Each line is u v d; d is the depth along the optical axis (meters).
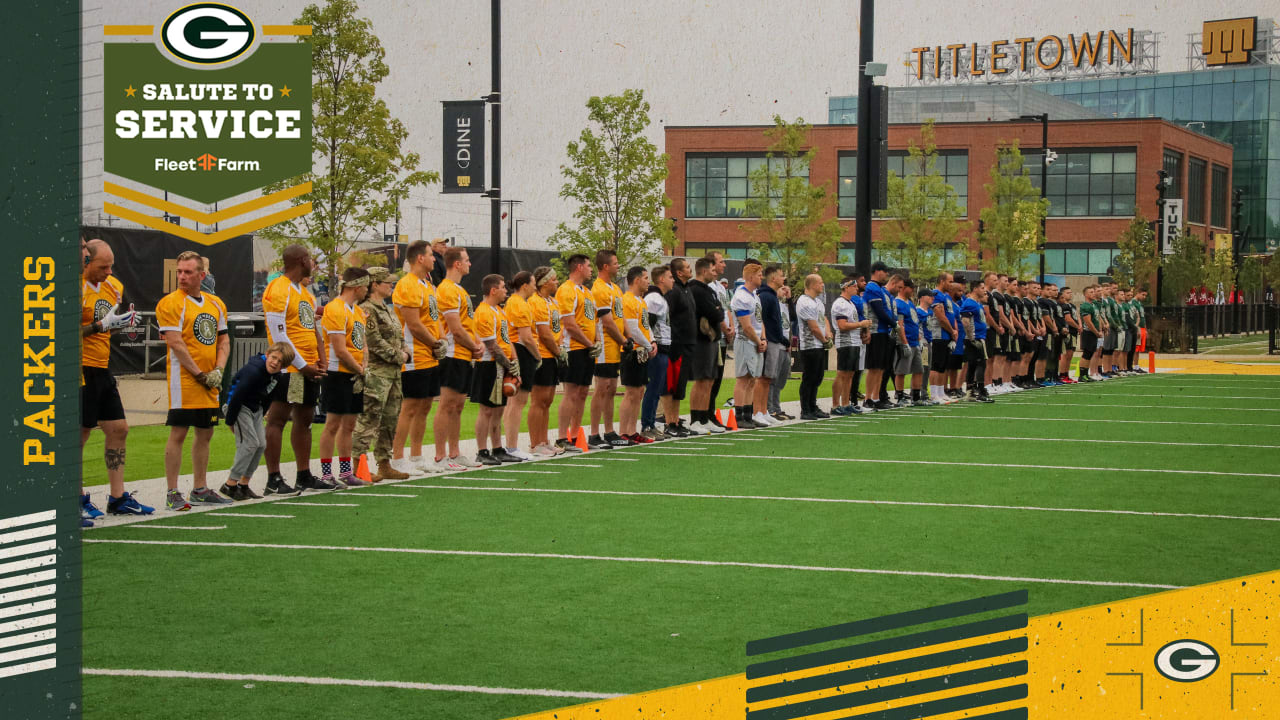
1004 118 70.38
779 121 40.16
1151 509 9.52
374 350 11.06
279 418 10.39
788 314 18.08
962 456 13.04
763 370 16.67
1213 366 33.66
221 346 9.73
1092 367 28.84
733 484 10.92
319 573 7.23
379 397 11.09
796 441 14.63
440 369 12.16
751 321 15.99
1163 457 12.96
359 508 9.62
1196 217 72.94
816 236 39.03
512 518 9.13
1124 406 20.03
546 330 13.03
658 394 14.85
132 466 12.32
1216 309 61.59
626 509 9.54
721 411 18.86
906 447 13.92
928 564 7.44
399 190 19.89
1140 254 56.91
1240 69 78.31
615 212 24.30
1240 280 65.75
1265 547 7.97
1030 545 8.05
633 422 14.27
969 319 20.83
